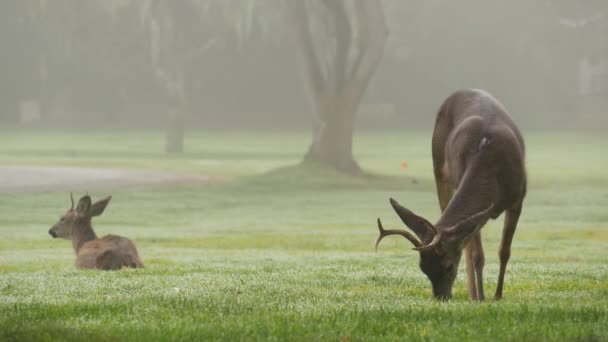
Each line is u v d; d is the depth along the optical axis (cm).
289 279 3325
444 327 2045
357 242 6662
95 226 8088
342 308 2380
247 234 7388
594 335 1955
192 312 2364
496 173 2572
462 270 3978
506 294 2906
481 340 1908
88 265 3806
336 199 10512
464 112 2800
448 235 2344
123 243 3903
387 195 10906
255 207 9750
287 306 2467
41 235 7300
